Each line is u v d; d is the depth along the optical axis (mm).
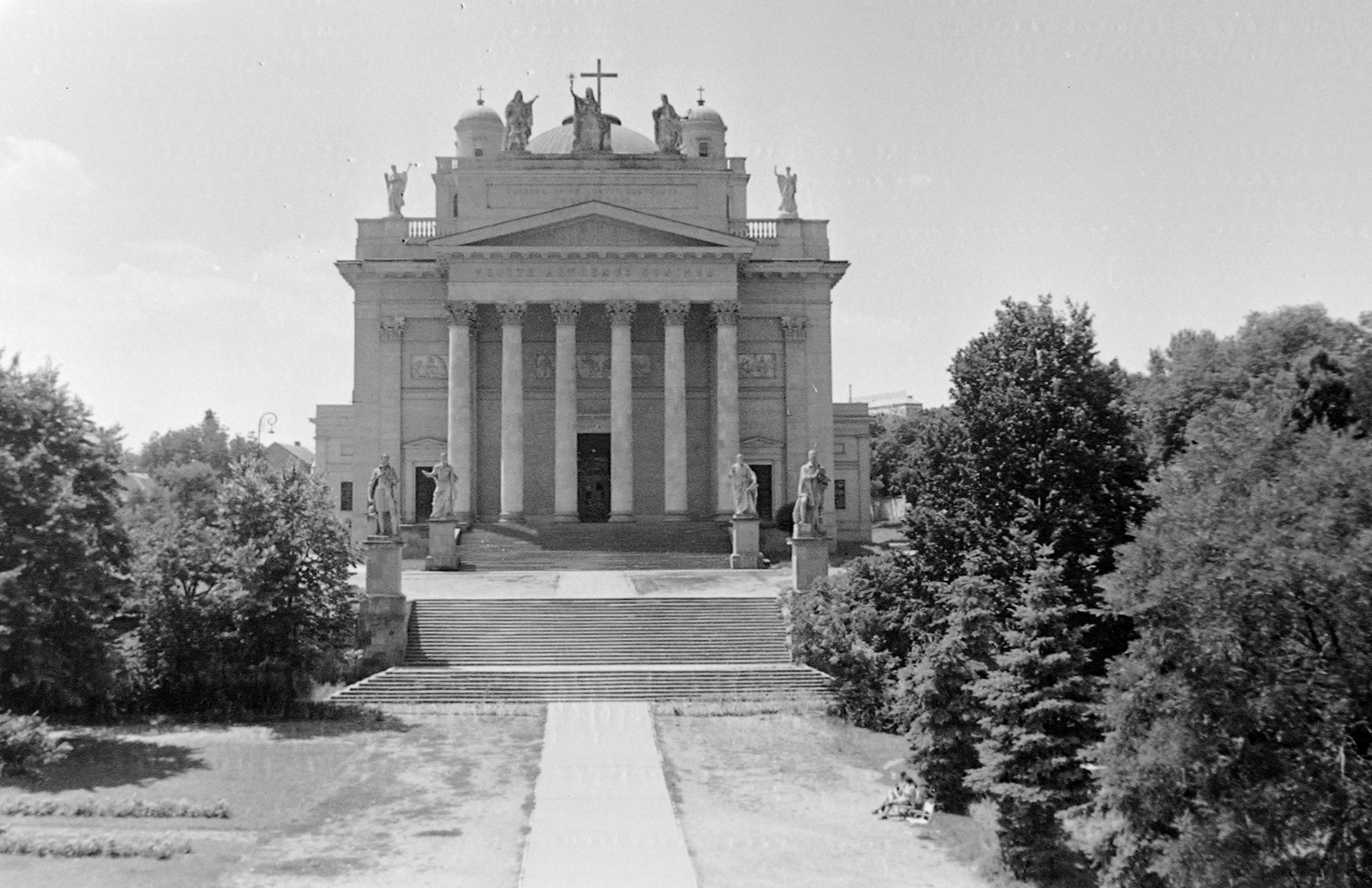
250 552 48188
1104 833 31828
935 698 34750
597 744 41000
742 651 53594
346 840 30719
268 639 48562
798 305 91688
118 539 44688
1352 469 28188
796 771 37906
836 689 47812
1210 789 27984
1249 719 27797
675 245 86188
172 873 27781
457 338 86188
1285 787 26781
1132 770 28344
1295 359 47719
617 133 106188
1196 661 28500
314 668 50156
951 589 41062
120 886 26703
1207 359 54062
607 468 90812
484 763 38562
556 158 89250
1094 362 51031
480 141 103938
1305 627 28859
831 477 90688
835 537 90625
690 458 90375
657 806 33781
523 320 87688
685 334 91000
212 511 57000
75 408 44219
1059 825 30578
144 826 31469
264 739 42062
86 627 42219
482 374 89938
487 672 50500
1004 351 50750
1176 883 26922
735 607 57750
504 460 85000
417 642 54438
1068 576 43906
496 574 71250
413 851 29828
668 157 89438
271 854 29547
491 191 89062
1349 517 27734
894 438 134375
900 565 49125
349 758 39312
